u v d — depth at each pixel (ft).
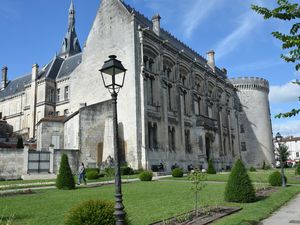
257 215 40.73
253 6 22.16
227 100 230.07
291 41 20.75
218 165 179.83
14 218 38.65
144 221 36.37
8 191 69.10
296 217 41.09
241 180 52.54
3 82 262.88
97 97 153.07
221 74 238.07
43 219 38.04
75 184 85.25
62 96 197.06
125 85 139.64
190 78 178.09
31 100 203.10
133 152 131.23
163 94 150.41
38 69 211.61
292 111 22.11
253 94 248.32
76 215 26.03
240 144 236.22
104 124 135.85
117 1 153.48
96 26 160.56
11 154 109.60
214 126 185.88
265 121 248.52
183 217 37.81
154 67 151.43
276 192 66.44
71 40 315.58
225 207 46.85
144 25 155.02
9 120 229.25
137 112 134.31
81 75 162.50
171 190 70.44
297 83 22.44
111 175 112.27
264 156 241.35
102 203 27.17
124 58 143.33
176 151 153.69
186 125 167.94
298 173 129.18
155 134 143.33
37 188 77.82
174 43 183.62
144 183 90.27
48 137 147.64
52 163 117.50
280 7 21.35
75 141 133.49
